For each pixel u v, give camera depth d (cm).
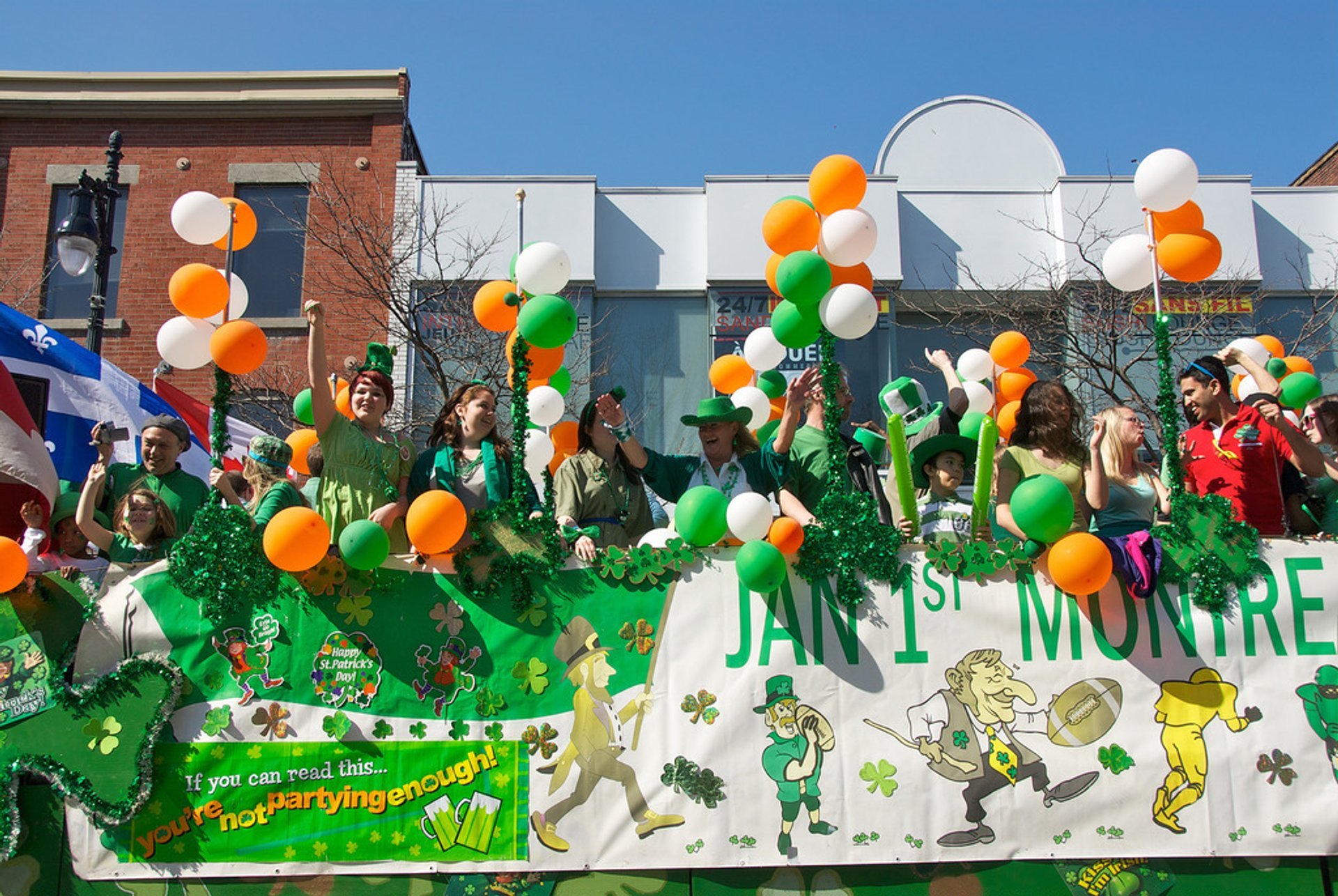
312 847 409
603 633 432
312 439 586
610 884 412
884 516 506
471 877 411
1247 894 418
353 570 433
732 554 440
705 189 1406
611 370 1376
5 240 1413
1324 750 427
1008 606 438
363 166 1435
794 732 424
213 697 421
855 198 474
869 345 1365
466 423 484
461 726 421
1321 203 1416
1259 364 532
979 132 1495
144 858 407
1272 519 484
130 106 1452
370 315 1252
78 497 539
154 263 1419
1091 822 418
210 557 429
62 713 417
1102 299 1281
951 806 418
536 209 1398
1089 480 450
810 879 415
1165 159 471
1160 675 433
